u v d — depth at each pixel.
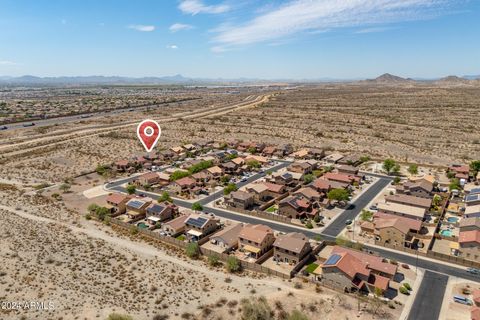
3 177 142.75
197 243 88.12
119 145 198.75
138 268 76.44
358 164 163.62
